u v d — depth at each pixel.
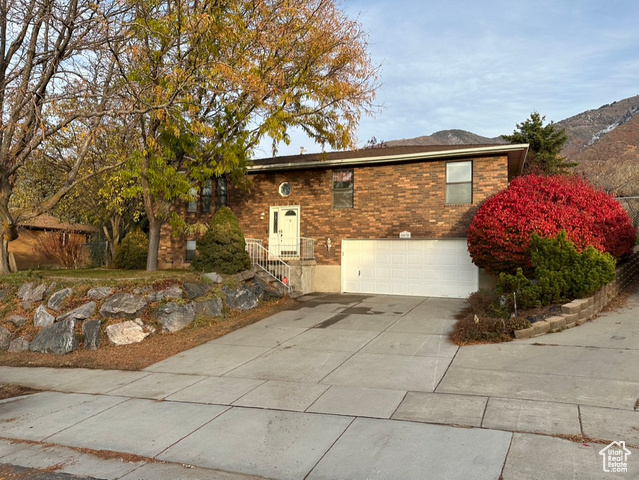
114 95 12.34
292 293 16.55
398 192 17.00
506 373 7.38
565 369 7.30
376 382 7.48
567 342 8.64
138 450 5.60
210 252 14.77
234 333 11.64
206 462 5.20
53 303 11.77
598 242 12.11
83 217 23.45
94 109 12.98
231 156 14.08
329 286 17.91
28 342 11.19
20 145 13.11
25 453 5.68
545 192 13.41
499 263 13.25
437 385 7.12
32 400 7.78
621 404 5.90
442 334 10.34
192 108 12.70
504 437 5.22
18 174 15.96
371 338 10.36
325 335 10.88
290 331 11.48
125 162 14.63
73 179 13.77
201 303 12.74
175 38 12.64
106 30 11.53
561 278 10.45
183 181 14.06
